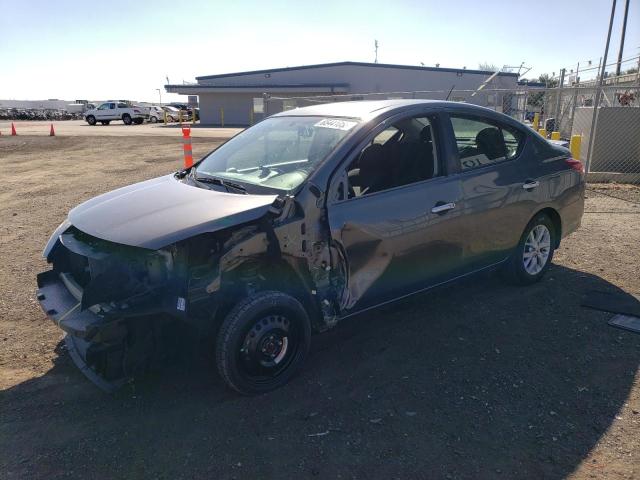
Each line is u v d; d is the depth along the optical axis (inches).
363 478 102.8
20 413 125.7
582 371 139.3
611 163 444.1
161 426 120.3
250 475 104.3
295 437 115.6
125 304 118.6
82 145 861.8
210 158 178.1
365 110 155.5
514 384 133.8
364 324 169.8
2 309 184.1
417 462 106.8
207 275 121.4
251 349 126.9
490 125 176.6
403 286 151.6
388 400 128.3
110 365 120.0
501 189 171.6
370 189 143.6
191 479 103.6
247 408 126.6
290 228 128.5
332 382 137.1
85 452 111.8
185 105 2556.6
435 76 1672.0
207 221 120.8
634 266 217.8
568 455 108.1
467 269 169.2
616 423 117.9
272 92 1798.7
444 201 155.3
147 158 661.9
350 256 137.6
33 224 310.8
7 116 2317.9
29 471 106.3
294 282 135.2
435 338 159.2
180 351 127.7
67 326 119.2
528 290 193.5
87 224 135.1
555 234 201.9
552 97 693.9
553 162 193.3
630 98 631.8
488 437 114.0
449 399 128.0
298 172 138.7
